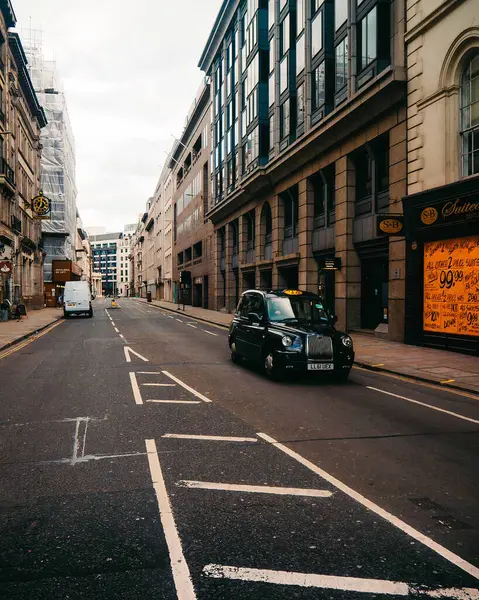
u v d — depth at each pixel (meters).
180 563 3.11
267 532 3.54
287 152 24.05
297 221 25.94
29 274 43.09
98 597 2.76
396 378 10.43
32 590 2.82
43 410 7.30
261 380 9.98
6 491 4.27
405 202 15.38
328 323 11.01
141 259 139.88
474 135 13.34
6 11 29.92
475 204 12.73
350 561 3.15
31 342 17.59
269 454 5.30
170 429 6.27
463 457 5.27
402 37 15.84
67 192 63.75
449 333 14.16
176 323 28.53
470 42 13.23
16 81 33.94
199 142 53.66
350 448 5.54
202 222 49.56
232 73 36.72
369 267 19.28
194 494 4.22
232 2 35.12
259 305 11.38
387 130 16.77
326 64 20.81
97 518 3.75
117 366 11.77
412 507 3.99
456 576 2.99
